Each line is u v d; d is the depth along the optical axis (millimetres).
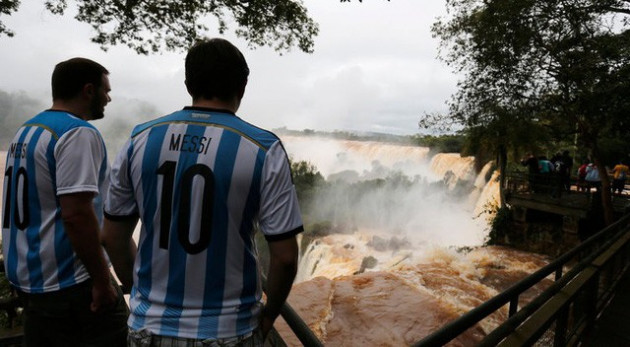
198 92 1206
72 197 1574
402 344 5277
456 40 13445
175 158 1118
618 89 10711
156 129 1175
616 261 6059
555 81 12477
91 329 1850
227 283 1121
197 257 1095
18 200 1706
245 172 1097
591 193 14320
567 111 12781
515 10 11766
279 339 1673
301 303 6176
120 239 1243
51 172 1655
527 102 12961
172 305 1109
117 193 1202
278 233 1126
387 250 29875
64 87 1807
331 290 6730
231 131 1137
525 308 2393
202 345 1079
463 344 6020
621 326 4238
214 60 1172
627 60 10711
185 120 1167
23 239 1716
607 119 11586
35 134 1673
